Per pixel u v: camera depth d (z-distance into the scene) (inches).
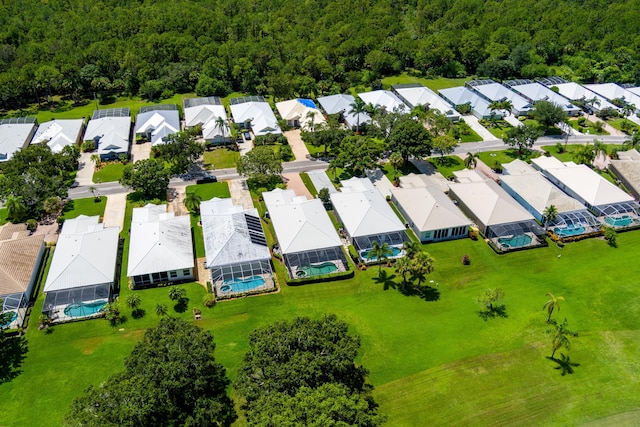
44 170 4763.8
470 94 7234.3
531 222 4466.0
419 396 2847.0
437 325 3385.8
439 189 4783.5
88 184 5172.2
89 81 7426.2
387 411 2748.5
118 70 7800.2
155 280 3774.6
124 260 3998.5
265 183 5132.9
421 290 3750.0
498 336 3287.4
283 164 5605.3
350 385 2699.3
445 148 5497.1
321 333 2650.1
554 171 5231.3
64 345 3213.6
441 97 7431.1
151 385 2358.5
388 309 3545.8
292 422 2081.7
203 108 6545.3
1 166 5354.3
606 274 3905.0
